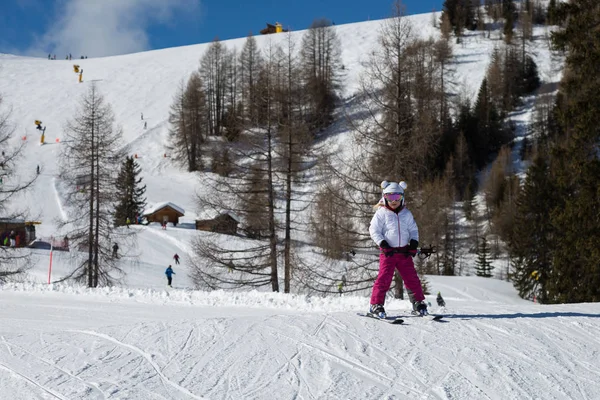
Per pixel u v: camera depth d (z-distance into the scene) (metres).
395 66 19.08
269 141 23.06
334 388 4.57
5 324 10.14
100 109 27.97
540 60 93.75
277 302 14.76
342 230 18.72
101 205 27.73
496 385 4.64
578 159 17.95
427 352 5.48
